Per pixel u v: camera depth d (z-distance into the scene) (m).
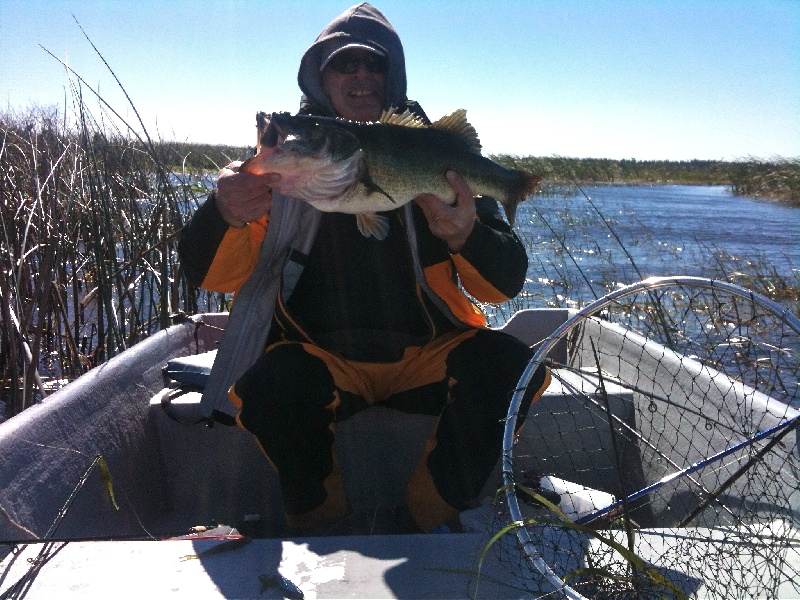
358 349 2.69
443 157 2.57
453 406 2.55
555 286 8.60
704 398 2.71
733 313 5.41
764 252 11.72
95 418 2.64
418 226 2.84
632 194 29.58
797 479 2.13
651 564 1.89
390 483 2.96
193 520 3.06
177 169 6.76
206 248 2.67
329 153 2.33
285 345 2.62
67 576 1.81
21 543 1.92
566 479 3.14
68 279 6.25
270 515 3.06
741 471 2.06
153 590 1.77
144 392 3.15
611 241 12.77
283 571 1.87
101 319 5.52
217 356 2.76
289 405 2.47
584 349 4.12
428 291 2.72
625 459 3.18
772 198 26.67
